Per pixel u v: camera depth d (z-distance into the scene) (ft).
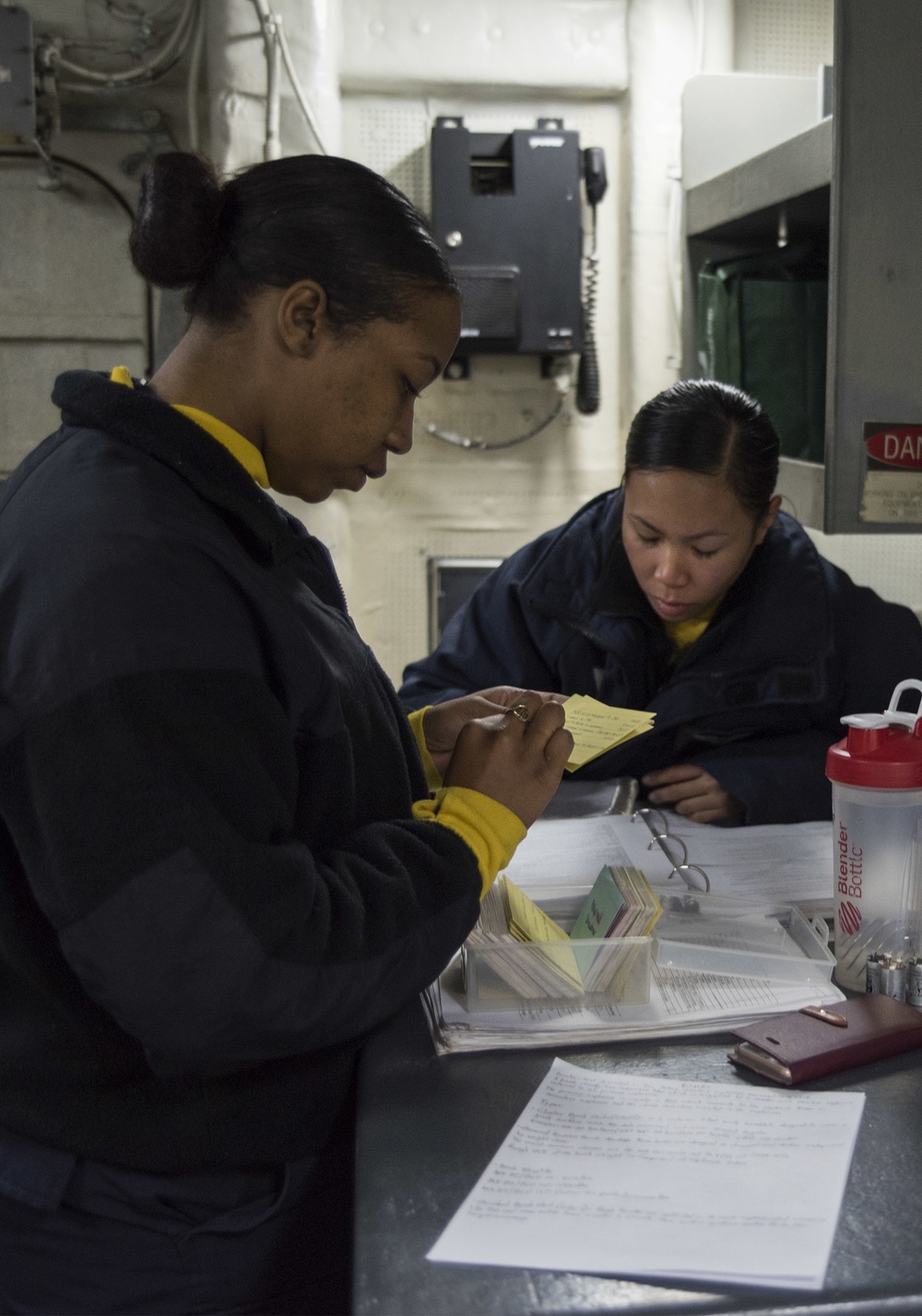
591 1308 2.08
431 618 8.98
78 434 2.87
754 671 5.40
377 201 2.95
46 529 2.59
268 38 7.67
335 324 2.92
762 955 3.45
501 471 8.92
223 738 2.50
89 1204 2.84
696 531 4.78
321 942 2.62
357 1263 2.21
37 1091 2.83
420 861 2.97
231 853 2.44
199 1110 2.87
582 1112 2.71
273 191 2.93
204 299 3.02
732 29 8.45
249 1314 3.00
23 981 2.82
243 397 3.01
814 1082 2.83
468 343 8.30
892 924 3.32
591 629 5.59
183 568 2.59
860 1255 2.20
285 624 2.84
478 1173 2.50
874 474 5.15
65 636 2.41
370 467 3.23
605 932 3.29
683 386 4.96
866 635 5.65
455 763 3.27
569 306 8.35
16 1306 2.90
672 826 4.71
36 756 2.39
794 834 4.51
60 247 8.45
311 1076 3.02
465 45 8.24
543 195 8.21
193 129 7.96
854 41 4.83
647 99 8.33
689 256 7.68
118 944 2.36
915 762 3.22
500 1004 3.21
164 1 7.95
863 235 4.96
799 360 6.59
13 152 8.28
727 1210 2.33
